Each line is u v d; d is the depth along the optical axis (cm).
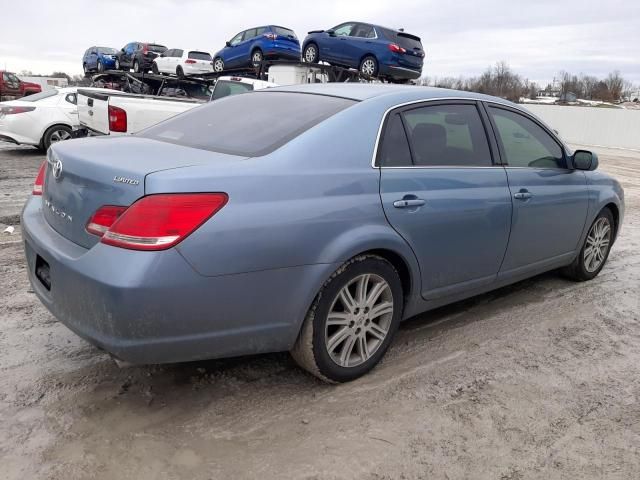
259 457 261
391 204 318
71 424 278
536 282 523
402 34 1495
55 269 271
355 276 309
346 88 371
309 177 289
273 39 1648
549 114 3325
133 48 2389
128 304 241
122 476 245
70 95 1262
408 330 405
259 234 266
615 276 552
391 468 258
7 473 242
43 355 344
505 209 390
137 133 380
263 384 323
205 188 256
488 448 275
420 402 312
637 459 272
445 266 360
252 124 332
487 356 370
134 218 246
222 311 263
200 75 1577
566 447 279
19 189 852
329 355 310
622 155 2281
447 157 364
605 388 336
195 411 294
